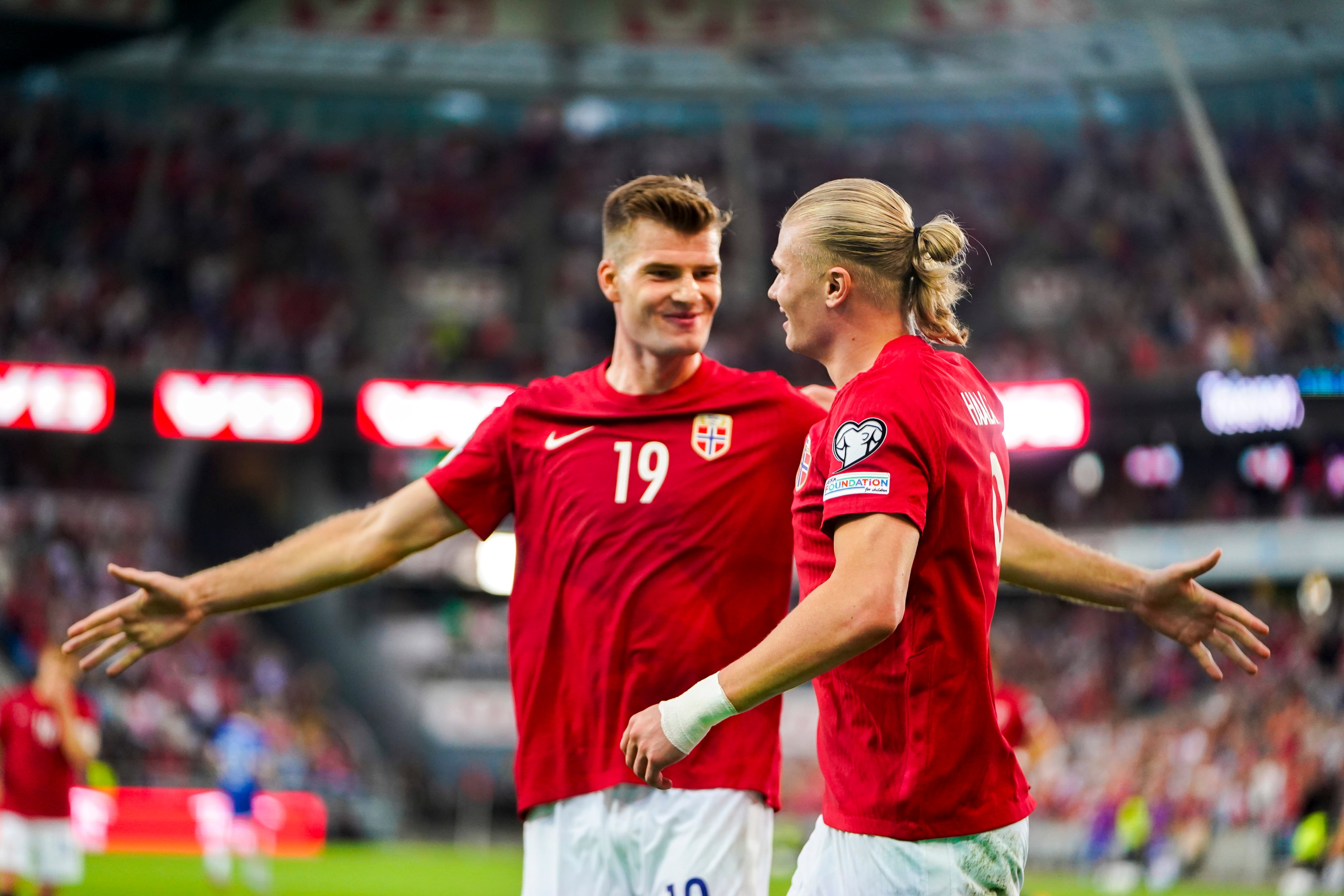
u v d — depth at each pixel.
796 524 4.61
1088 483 45.09
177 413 37.56
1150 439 44.06
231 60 51.25
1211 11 43.00
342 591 48.09
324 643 47.03
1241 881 27.00
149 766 34.44
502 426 5.93
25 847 15.39
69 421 37.41
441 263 51.47
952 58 50.75
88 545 41.19
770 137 55.62
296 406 38.62
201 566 46.62
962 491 4.34
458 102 55.16
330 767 39.72
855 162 54.59
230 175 50.78
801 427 5.80
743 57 52.25
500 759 47.38
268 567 5.65
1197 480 44.03
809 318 4.66
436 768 47.09
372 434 39.47
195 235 48.50
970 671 4.32
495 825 46.16
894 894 4.23
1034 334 47.75
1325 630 36.62
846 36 49.62
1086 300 47.94
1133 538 42.72
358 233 51.38
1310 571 37.88
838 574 4.07
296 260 49.41
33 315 43.22
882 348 4.59
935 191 53.19
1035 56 49.75
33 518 40.94
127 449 44.50
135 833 32.47
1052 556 5.31
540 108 54.91
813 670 4.02
